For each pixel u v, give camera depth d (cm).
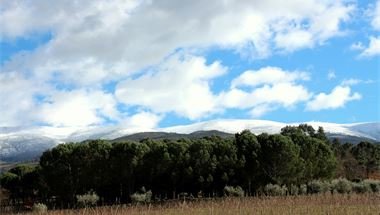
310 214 3195
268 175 7319
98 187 8006
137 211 4181
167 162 7644
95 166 7969
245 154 7462
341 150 10750
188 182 7594
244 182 7462
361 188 6175
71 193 7988
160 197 7356
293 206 3722
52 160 8019
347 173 9688
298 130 9500
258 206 3881
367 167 10181
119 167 7894
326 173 7956
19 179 9200
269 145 7294
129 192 7881
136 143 7912
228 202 4500
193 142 7675
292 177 7281
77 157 7962
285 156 7206
